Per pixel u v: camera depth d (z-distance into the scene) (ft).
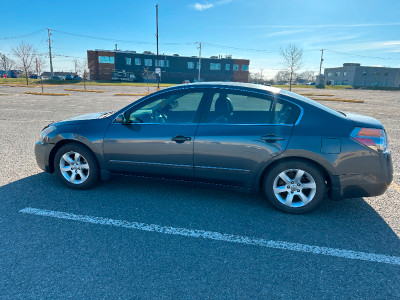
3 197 12.22
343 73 297.53
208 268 8.03
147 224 10.34
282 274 7.86
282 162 10.91
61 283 7.31
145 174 12.44
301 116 10.84
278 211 11.54
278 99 11.21
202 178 11.82
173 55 227.20
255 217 11.03
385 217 11.18
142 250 8.78
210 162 11.41
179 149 11.60
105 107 50.42
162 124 11.92
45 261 8.13
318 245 9.26
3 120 32.68
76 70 210.59
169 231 9.91
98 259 8.29
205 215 11.12
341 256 8.71
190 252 8.75
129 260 8.29
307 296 7.09
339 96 96.07
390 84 286.46
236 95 11.60
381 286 7.48
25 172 15.33
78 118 13.66
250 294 7.10
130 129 12.17
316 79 336.90
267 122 11.08
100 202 12.01
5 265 7.92
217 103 11.64
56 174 13.70
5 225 9.98
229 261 8.36
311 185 10.89
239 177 11.35
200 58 224.12
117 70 214.69
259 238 9.59
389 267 8.24
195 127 11.53
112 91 103.76
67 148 12.84
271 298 7.00
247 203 12.23
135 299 6.86
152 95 12.32
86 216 10.78
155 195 12.86
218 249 8.93
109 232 9.74
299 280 7.64
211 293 7.10
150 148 11.91
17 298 6.79
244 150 11.01
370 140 10.28
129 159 12.27
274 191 11.23
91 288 7.16
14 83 142.51
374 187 10.48
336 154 10.37
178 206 11.83
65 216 10.74
